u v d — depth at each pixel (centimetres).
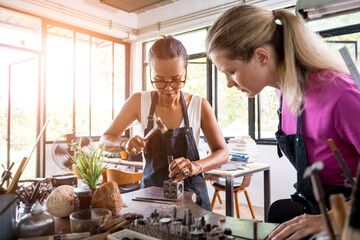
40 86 442
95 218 83
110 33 523
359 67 73
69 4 457
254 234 81
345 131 75
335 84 78
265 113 413
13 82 464
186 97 164
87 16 480
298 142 92
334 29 337
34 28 445
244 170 288
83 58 497
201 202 142
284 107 106
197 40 489
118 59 555
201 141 363
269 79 90
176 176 131
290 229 72
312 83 84
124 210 107
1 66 471
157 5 520
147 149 155
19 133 458
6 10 402
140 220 87
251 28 84
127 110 164
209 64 469
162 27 524
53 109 454
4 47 407
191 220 83
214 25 90
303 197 102
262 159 407
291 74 83
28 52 429
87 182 114
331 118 78
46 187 113
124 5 470
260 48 84
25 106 453
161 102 160
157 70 133
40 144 438
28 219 79
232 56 85
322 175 88
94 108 512
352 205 33
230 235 79
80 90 491
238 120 441
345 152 81
